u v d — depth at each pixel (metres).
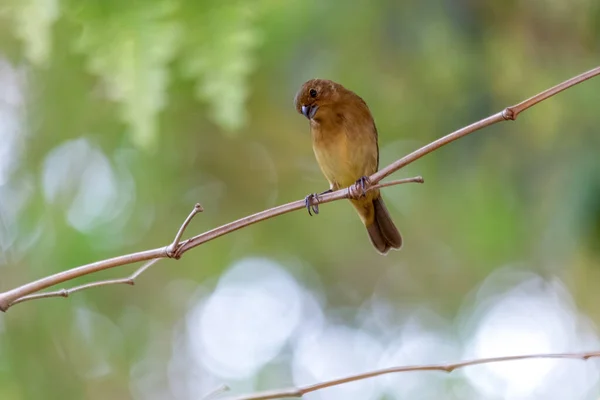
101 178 11.04
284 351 15.09
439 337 15.94
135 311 12.77
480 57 9.82
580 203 8.62
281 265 14.59
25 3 6.45
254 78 10.32
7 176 10.38
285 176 13.56
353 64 10.05
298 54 9.91
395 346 15.99
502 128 10.06
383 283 16.47
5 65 9.70
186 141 11.79
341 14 9.53
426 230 14.19
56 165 10.79
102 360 11.88
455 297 15.88
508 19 9.77
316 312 15.59
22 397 9.88
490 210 10.62
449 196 11.13
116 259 4.63
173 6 6.87
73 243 10.59
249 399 4.79
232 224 4.82
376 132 9.17
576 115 9.46
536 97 4.95
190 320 14.08
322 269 15.11
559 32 9.81
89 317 11.26
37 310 10.26
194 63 7.17
